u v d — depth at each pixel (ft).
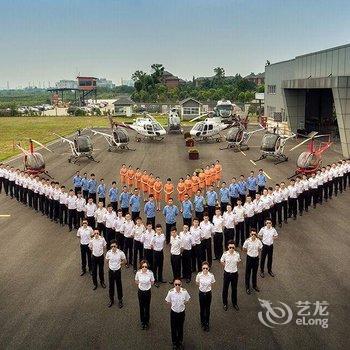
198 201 63.67
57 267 52.90
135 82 463.01
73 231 66.59
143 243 48.98
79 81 495.41
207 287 37.96
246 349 35.81
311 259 54.39
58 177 106.22
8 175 88.28
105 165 122.52
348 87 121.39
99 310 42.55
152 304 43.75
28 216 75.00
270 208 64.23
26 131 225.76
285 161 125.29
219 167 91.45
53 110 436.76
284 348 35.86
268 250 48.73
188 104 279.08
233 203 72.02
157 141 177.27
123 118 316.81
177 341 35.65
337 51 138.62
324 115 203.10
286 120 183.62
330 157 132.16
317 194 77.92
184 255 48.21
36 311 42.24
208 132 168.86
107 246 56.44
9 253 57.57
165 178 103.96
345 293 45.21
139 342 37.04
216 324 39.83
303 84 152.46
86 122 281.33
